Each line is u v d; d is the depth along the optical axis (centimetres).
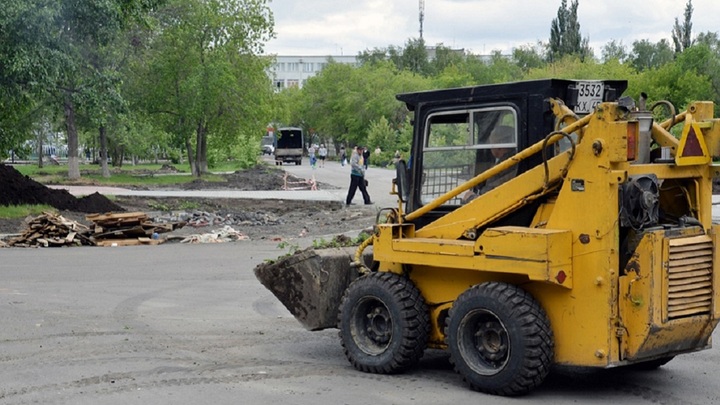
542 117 777
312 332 1068
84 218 2709
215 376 840
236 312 1205
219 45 5284
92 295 1338
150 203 3316
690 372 868
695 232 743
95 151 10150
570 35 9500
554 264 711
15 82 2667
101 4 2692
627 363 717
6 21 2483
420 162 868
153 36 5131
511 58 10062
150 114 5422
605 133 701
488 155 816
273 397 761
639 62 9100
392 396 763
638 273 703
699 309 738
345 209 3105
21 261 1766
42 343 988
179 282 1482
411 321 821
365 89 8994
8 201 2784
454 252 775
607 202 702
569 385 811
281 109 6438
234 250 1958
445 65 11994
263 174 5978
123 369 866
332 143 12269
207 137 6781
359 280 860
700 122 762
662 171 738
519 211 777
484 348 771
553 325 739
